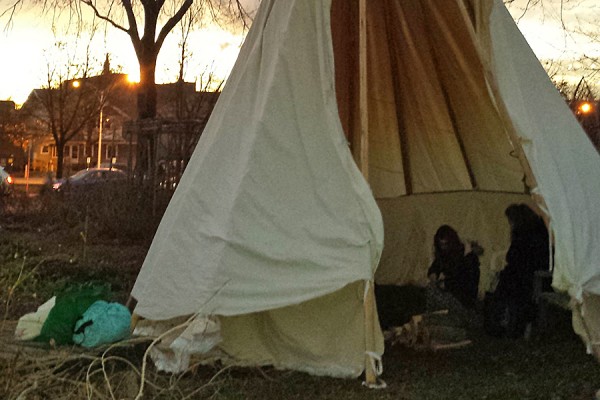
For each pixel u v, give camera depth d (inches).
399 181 352.8
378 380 217.5
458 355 251.9
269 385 213.8
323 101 227.0
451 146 331.9
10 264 398.6
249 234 218.1
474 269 323.3
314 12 232.8
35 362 204.4
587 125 489.7
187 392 203.3
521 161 232.8
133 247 506.0
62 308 240.8
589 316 230.7
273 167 222.7
